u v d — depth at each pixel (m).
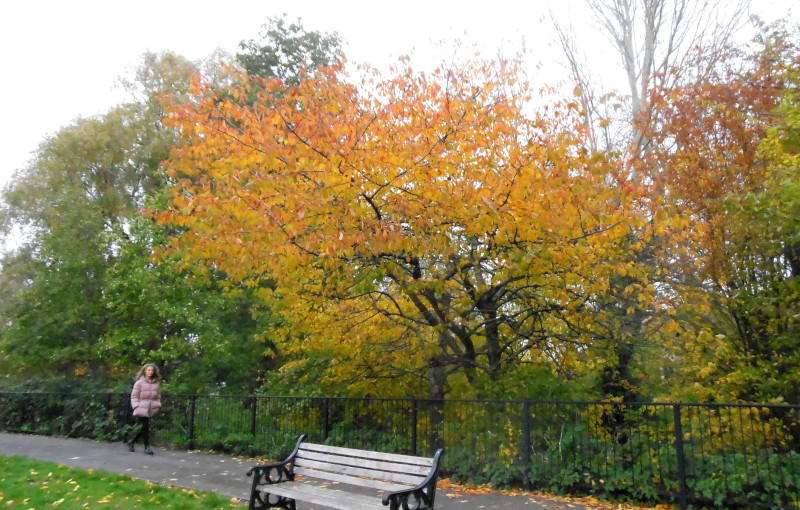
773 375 7.73
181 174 17.59
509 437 8.12
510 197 7.70
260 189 7.26
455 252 8.10
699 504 6.77
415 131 8.22
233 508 6.75
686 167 9.03
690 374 9.09
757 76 9.40
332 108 8.05
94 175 23.58
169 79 24.19
